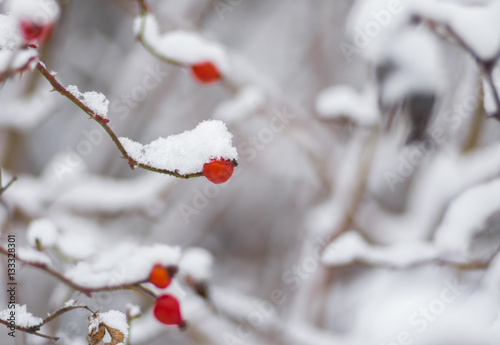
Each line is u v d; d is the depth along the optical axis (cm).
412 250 84
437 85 73
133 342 85
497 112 73
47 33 70
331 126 126
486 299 80
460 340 78
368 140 97
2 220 88
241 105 95
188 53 77
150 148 66
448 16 73
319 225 103
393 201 133
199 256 80
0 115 104
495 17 72
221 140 66
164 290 72
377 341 84
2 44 69
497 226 94
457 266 83
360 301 114
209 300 81
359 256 85
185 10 115
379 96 74
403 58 73
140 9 76
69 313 82
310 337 93
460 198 85
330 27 136
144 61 120
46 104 107
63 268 77
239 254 171
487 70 72
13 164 107
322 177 108
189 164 66
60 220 98
